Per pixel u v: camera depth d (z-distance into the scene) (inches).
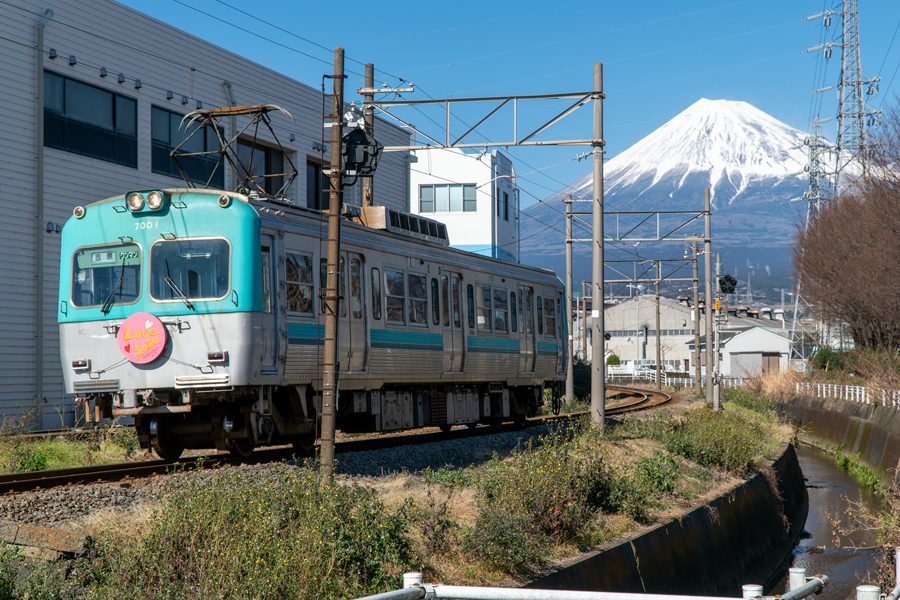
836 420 1502.2
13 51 756.0
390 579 306.3
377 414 618.8
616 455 623.2
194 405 496.4
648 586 442.0
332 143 420.8
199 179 948.0
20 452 538.6
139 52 874.1
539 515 414.9
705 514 576.4
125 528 307.6
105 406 509.7
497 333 775.1
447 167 1840.6
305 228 532.1
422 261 665.0
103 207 505.7
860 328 1929.1
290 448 587.5
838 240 1865.2
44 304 776.3
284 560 269.1
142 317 485.7
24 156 764.0
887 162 1540.4
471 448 623.8
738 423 921.5
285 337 502.9
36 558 266.4
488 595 173.8
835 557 754.8
